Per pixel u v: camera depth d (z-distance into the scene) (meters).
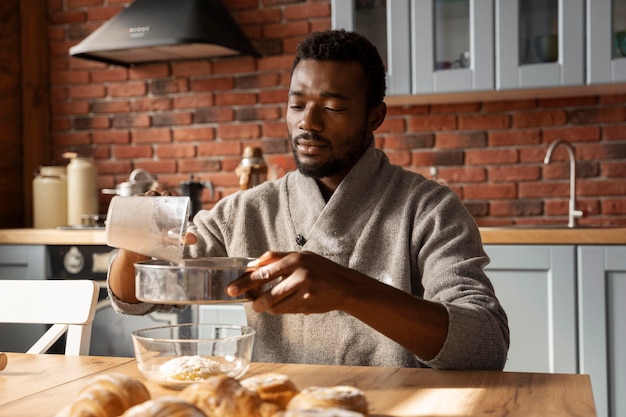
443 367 1.12
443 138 3.27
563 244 2.51
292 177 1.54
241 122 3.52
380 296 1.06
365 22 2.99
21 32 3.71
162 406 0.70
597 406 2.48
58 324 1.45
